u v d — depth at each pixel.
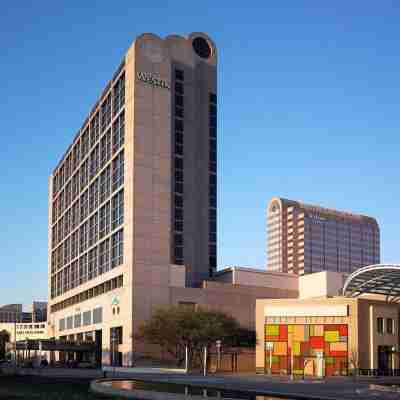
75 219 138.88
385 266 71.06
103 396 40.28
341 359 77.19
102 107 120.88
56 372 77.25
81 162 134.50
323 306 79.56
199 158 119.94
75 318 128.88
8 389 47.47
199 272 115.00
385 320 79.75
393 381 62.19
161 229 101.25
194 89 120.25
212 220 118.81
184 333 81.94
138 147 101.56
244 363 93.38
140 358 93.94
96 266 117.88
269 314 82.88
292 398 36.25
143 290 97.56
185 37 122.88
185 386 46.38
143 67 104.19
